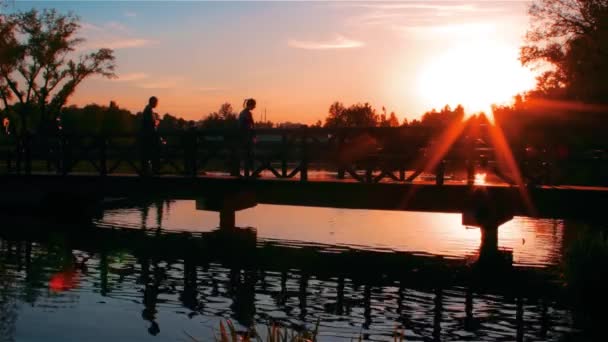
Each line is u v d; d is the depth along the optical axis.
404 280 11.20
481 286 10.78
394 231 16.83
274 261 12.70
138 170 16.58
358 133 14.20
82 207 18.94
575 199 12.79
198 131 15.79
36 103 45.84
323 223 18.42
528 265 12.40
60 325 8.24
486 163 13.44
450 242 15.03
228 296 9.91
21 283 10.48
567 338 8.18
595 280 9.86
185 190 15.79
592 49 28.61
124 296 9.77
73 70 46.19
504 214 13.19
